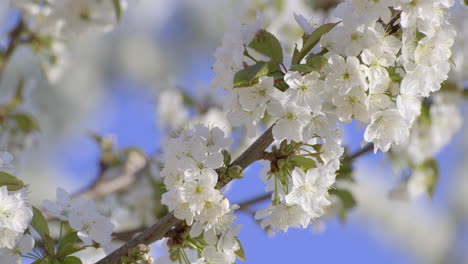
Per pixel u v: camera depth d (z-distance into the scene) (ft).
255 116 6.76
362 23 6.74
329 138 6.80
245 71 6.72
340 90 6.70
